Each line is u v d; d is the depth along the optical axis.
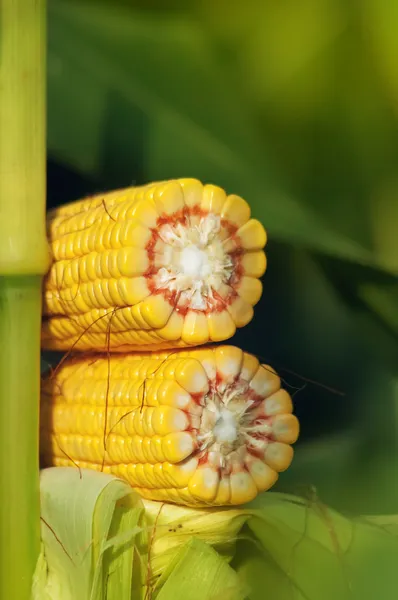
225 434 0.60
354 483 0.69
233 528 0.62
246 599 0.64
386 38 0.59
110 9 0.69
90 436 0.63
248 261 0.62
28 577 0.62
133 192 0.62
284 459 0.61
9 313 0.61
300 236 0.69
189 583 0.61
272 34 0.61
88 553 0.61
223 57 0.67
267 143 0.68
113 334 0.62
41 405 0.66
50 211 0.66
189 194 0.61
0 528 0.62
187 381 0.60
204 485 0.60
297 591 0.63
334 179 0.67
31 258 0.61
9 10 0.60
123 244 0.60
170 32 0.69
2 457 0.61
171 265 0.60
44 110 0.61
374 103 0.62
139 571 0.62
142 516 0.62
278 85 0.63
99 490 0.61
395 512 0.67
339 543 0.63
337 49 0.60
